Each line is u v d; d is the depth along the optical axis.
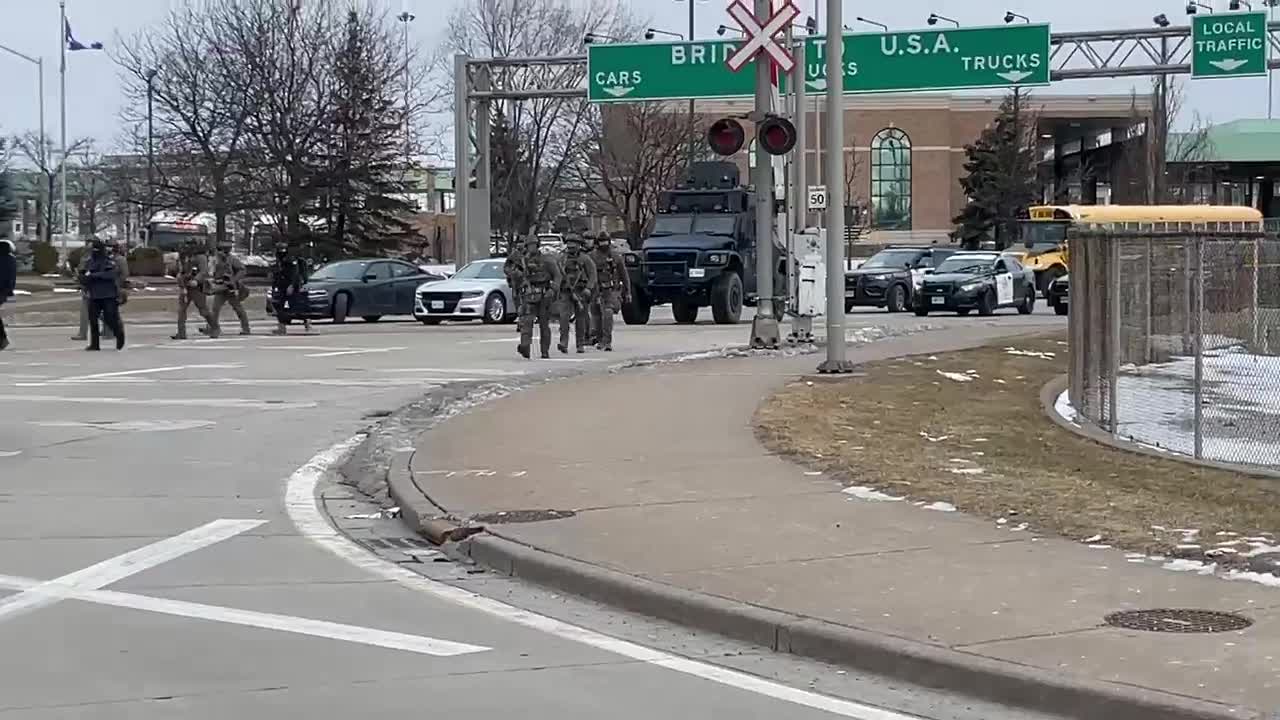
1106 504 10.24
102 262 25.52
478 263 36.94
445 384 19.50
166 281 62.88
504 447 13.34
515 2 60.88
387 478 11.92
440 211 95.19
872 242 90.75
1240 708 5.69
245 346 26.66
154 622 7.66
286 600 8.21
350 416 16.56
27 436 14.86
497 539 9.39
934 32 38.94
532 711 6.15
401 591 8.52
